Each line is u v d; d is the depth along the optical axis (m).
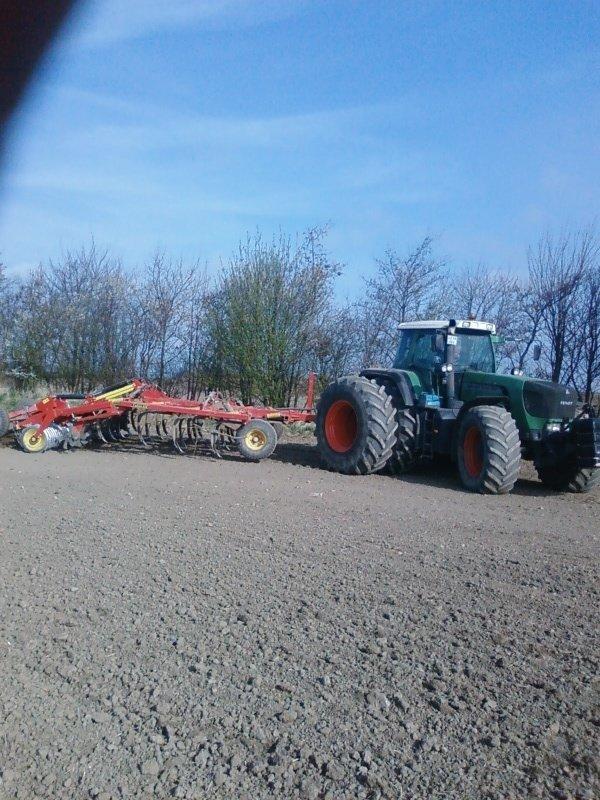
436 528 6.79
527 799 2.76
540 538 6.52
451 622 4.34
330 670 3.73
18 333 19.47
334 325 17.27
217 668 3.76
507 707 3.38
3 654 3.93
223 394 17.45
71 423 11.90
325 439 10.83
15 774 2.95
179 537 6.21
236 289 16.95
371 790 2.83
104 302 18.92
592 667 3.77
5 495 8.02
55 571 5.25
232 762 3.00
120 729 3.24
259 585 4.96
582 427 8.78
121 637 4.12
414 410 10.39
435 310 17.38
